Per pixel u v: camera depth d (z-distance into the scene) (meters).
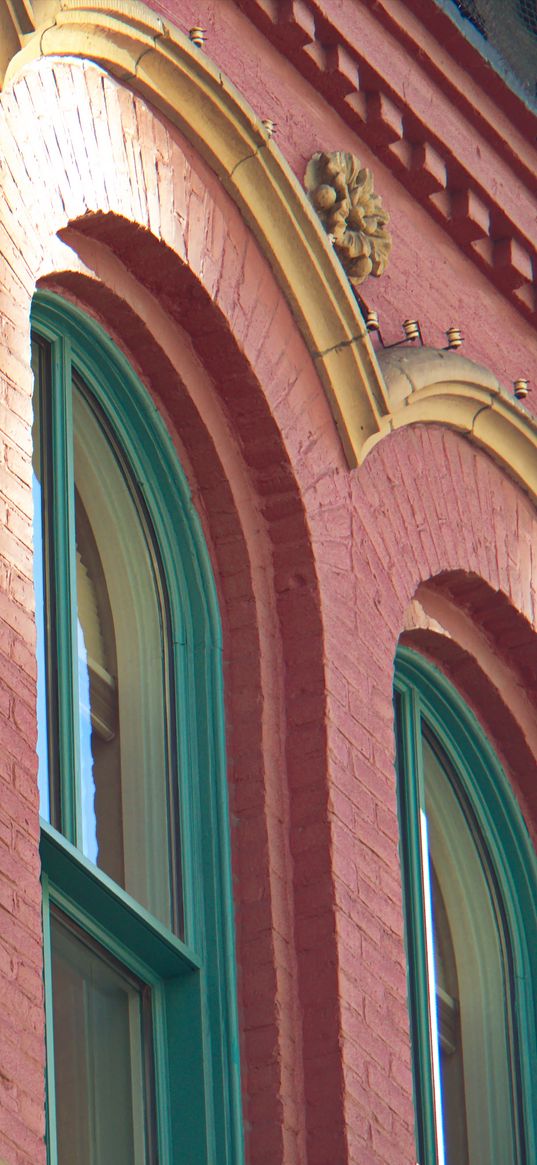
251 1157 11.15
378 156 13.93
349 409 12.76
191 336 12.16
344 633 12.33
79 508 11.70
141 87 11.80
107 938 11.00
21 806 9.64
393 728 12.71
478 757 14.14
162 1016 11.23
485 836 14.09
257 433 12.27
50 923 10.75
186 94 11.99
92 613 11.59
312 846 11.75
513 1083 13.59
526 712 14.25
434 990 13.27
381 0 13.77
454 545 13.59
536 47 14.95
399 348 13.48
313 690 12.03
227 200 12.30
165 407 12.13
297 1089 11.33
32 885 9.57
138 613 11.77
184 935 11.34
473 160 14.37
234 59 12.98
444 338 14.15
